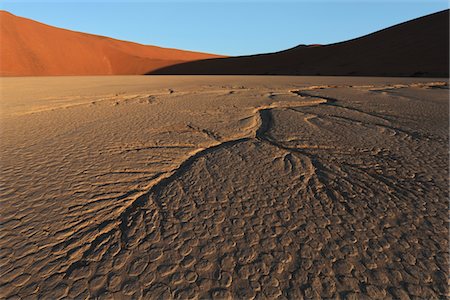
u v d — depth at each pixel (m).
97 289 0.99
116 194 1.63
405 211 1.47
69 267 1.09
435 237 1.26
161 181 1.83
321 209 1.49
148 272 1.07
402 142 2.61
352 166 2.06
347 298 0.97
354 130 3.04
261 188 1.72
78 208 1.47
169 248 1.20
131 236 1.27
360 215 1.44
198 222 1.38
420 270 1.09
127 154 2.27
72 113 3.93
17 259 1.12
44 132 2.88
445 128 3.09
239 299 0.96
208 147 2.54
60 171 1.90
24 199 1.53
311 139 2.71
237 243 1.23
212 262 1.12
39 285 1.01
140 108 4.37
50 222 1.35
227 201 1.57
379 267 1.10
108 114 3.86
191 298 0.96
